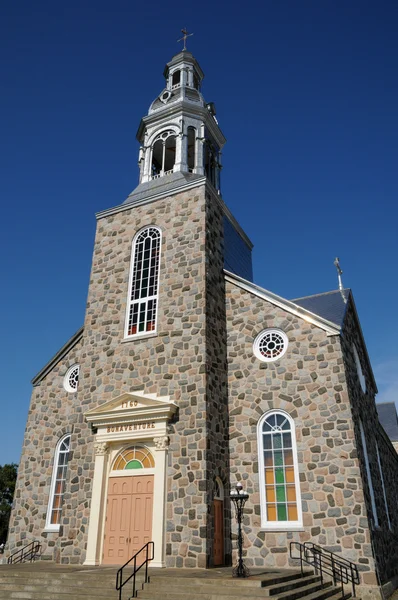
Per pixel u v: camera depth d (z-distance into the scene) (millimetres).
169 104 25391
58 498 20453
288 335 18578
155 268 20797
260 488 16906
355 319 22641
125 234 22234
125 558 16172
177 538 15469
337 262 24547
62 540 17297
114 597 11672
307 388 17500
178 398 17484
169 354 18422
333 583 14523
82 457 18344
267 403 17984
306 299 23562
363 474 16484
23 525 20484
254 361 18859
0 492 45750
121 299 20734
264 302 19609
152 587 12164
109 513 17047
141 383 18516
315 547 15406
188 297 19125
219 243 21656
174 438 16875
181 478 16203
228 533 16844
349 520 15258
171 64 28062
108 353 19828
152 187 23375
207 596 11125
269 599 10578
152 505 16516
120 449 17891
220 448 17328
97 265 22219
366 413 20594
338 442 16312
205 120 25234
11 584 13055
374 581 14297
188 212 21016
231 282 20641
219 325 19438
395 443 37219
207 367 17641
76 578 13258
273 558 15836
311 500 16000
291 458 16984
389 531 19922
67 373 22766
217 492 16812
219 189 25391
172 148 26312
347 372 17672
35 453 21781
